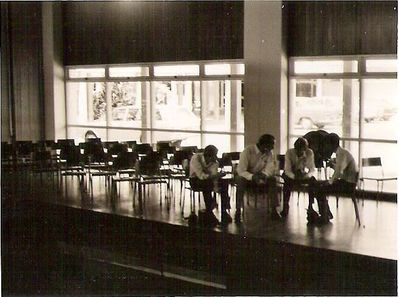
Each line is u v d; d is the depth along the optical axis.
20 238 9.17
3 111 14.59
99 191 10.44
